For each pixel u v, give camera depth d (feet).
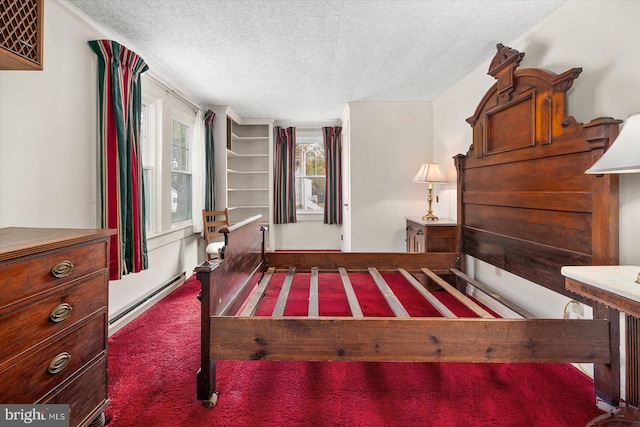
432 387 5.61
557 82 5.90
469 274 10.14
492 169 8.10
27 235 4.09
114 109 7.36
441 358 5.04
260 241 9.47
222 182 15.01
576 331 5.00
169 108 11.09
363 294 10.60
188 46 8.42
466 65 9.80
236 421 4.77
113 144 7.37
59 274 3.78
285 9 6.74
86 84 7.00
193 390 5.51
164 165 10.70
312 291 7.41
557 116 5.91
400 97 13.21
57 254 3.76
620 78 5.27
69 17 6.53
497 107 7.81
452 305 9.20
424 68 10.03
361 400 5.26
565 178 5.73
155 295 9.75
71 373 3.99
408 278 8.49
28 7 4.27
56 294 3.75
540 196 6.34
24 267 3.36
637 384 4.58
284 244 18.84
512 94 7.23
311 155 19.06
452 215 11.95
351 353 5.07
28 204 5.66
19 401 3.32
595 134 4.99
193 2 6.46
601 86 5.61
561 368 6.19
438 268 9.76
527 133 6.77
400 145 13.96
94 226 7.22
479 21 7.18
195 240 13.35
